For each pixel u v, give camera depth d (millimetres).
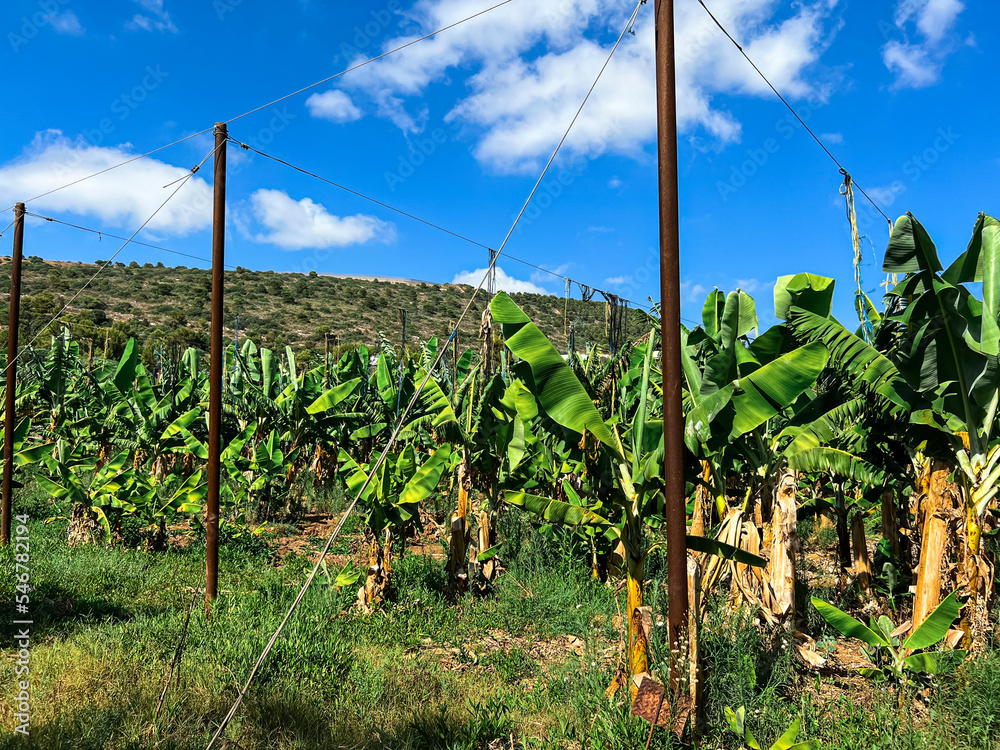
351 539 13812
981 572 6883
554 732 5625
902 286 7359
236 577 10539
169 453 18203
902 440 8508
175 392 17406
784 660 6473
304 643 7203
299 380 18000
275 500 15406
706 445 6426
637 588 6086
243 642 7094
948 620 6020
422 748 5484
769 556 7508
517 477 11273
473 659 7641
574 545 10867
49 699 5574
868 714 5879
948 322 6613
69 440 16641
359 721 5727
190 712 5613
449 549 11023
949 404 7145
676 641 5531
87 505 11844
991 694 5723
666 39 5594
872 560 10922
